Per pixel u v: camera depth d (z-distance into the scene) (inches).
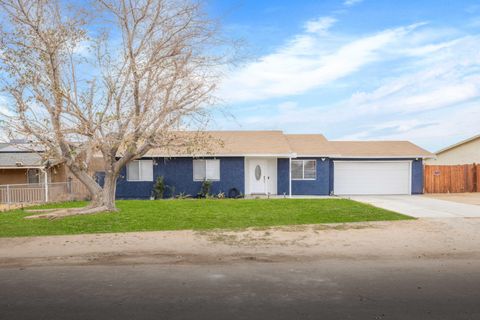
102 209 619.2
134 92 574.2
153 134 591.2
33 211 674.2
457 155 1277.1
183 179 983.6
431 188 1085.8
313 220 533.3
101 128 583.8
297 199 826.8
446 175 1088.8
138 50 576.1
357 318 207.0
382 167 1077.1
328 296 243.8
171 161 981.8
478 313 213.6
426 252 363.9
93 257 356.5
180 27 578.9
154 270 313.0
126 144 598.2
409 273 297.0
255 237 429.7
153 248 384.8
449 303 229.5
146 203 757.9
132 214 597.9
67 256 359.9
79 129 568.7
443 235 434.6
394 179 1077.8
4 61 539.5
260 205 707.4
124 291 258.4
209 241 412.2
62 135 569.0
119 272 307.7
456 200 827.4
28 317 213.6
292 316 210.5
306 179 1028.5
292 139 1156.5
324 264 326.6
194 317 210.5
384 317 208.1
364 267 316.2
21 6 538.0
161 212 617.9
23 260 348.5
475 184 1095.0
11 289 265.4
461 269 308.5
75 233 460.8
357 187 1074.1
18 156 997.2
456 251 366.3
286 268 314.7
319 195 1020.5
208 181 964.6
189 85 581.6
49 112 562.6
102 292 256.2
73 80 577.0
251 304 230.4
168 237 433.1
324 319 205.8
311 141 1133.1
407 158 1071.0
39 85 557.6
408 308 221.6
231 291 255.9
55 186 890.7
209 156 970.7
